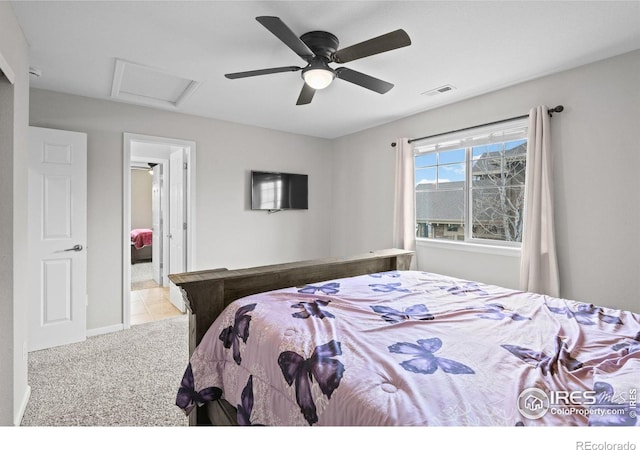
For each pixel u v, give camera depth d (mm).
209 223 3852
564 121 2488
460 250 3254
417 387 875
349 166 4613
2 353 1657
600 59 2303
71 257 2848
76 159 2869
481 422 744
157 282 5406
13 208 1710
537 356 1077
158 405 1928
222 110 3541
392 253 2643
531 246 2555
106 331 3143
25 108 2000
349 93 3029
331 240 4973
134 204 7887
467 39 2080
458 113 3230
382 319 1413
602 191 2303
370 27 1953
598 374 948
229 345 1439
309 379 1003
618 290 2238
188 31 2008
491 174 3111
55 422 1762
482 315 1484
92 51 2244
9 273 1686
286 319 1349
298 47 1777
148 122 3396
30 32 1987
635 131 2160
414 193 3645
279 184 4379
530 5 1737
